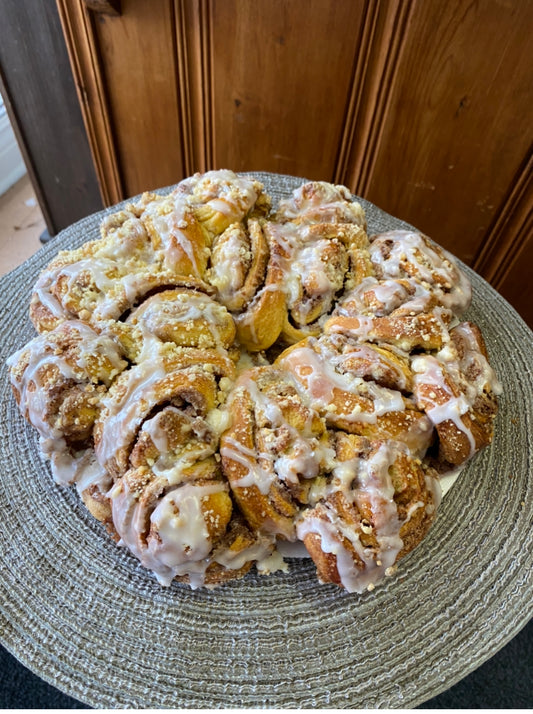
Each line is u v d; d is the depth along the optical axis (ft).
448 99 1.63
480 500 1.05
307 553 0.97
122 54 1.76
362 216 1.29
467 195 1.87
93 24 1.68
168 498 0.86
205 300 1.07
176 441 0.90
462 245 2.04
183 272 1.11
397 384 1.00
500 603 0.94
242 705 0.84
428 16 1.45
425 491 0.94
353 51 1.59
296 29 1.58
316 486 0.91
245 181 1.26
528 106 1.59
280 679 0.86
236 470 0.89
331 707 0.84
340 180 1.97
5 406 1.15
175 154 2.04
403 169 1.85
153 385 0.93
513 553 0.99
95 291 1.08
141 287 1.06
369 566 0.87
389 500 0.88
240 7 1.56
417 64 1.56
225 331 1.06
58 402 0.95
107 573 0.96
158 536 0.84
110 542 0.99
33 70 1.84
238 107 1.83
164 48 1.71
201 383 0.94
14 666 1.32
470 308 1.36
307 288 1.12
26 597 0.93
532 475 1.09
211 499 0.87
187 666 0.87
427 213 1.97
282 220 1.29
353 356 1.01
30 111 1.97
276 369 1.02
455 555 0.99
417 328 1.06
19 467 1.07
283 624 0.91
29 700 1.28
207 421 0.93
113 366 0.98
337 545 0.86
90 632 0.90
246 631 0.90
